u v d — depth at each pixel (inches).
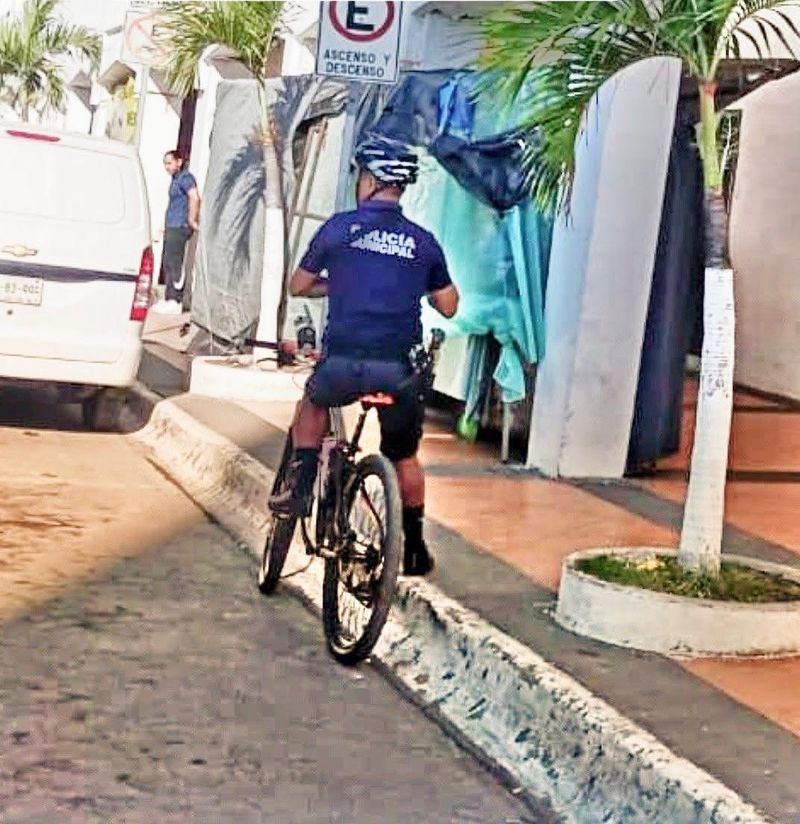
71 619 260.4
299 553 314.5
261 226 539.2
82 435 453.4
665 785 183.9
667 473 399.2
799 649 240.8
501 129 388.5
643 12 239.0
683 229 390.9
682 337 400.2
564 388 378.9
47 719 212.2
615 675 224.4
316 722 221.5
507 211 382.3
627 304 377.4
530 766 207.6
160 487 381.4
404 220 255.3
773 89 527.2
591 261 372.5
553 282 382.6
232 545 324.2
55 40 1100.5
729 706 213.6
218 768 200.2
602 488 374.6
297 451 263.9
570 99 256.4
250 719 219.8
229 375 485.7
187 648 250.7
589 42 249.4
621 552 264.2
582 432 380.5
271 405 478.3
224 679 236.5
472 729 222.7
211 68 806.5
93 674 233.1
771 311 551.5
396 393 251.0
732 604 237.9
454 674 238.4
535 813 196.1
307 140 531.5
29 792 186.9
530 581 278.4
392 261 251.3
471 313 399.2
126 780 193.3
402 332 251.9
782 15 269.7
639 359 383.9
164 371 559.2
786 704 216.2
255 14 494.9
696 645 237.0
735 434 469.1
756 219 561.3
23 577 283.9
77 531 324.5
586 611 243.4
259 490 350.3
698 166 390.9
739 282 570.6
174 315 797.9
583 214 371.6
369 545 242.2
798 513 358.9
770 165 553.6
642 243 374.9
